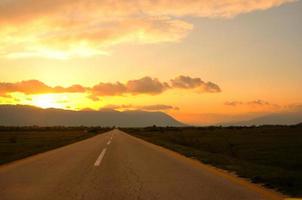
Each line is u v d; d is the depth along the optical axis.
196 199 10.13
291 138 58.03
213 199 10.10
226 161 21.08
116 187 12.31
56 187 12.38
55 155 27.05
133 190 11.70
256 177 13.91
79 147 36.97
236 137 63.91
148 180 13.87
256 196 10.49
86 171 16.92
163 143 43.16
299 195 10.61
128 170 17.16
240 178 14.30
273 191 11.32
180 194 10.91
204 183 13.02
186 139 59.84
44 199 10.34
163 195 10.79
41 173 16.33
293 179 13.19
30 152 30.95
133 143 44.25
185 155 25.98
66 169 17.84
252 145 44.22
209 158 23.00
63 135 88.81
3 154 32.28
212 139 59.09
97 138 63.06
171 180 13.82
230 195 10.68
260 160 28.48
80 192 11.41
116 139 57.31
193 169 17.44
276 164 25.67
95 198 10.45
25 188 12.22
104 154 27.17
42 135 88.56
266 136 65.00
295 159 29.08
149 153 28.08
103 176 15.11
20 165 20.08
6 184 13.10
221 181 13.50
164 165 19.34
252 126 138.38
